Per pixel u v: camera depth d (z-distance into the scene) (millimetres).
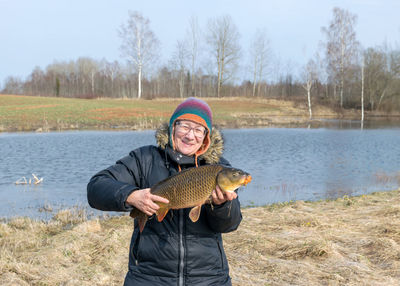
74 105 46938
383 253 5090
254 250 5340
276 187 11258
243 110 52500
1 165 14578
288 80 85750
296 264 4820
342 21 57469
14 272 4570
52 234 6582
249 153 18656
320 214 7512
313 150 19891
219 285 2289
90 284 4352
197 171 2053
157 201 2039
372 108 56375
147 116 38719
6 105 46000
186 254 2229
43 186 11094
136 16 62062
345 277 4434
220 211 2072
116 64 97812
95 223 6695
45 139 23344
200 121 2361
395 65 55250
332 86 63500
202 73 84125
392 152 19266
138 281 2273
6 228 6676
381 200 8984
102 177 2270
